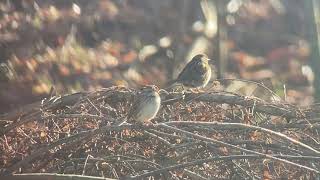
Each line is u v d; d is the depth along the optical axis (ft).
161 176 37.24
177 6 76.33
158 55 72.59
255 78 75.15
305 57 79.00
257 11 83.30
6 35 64.03
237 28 81.87
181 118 39.78
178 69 70.28
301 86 74.79
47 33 66.23
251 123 38.91
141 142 38.11
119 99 40.01
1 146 37.78
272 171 38.86
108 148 37.93
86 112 39.29
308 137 39.55
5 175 35.78
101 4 73.05
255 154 34.88
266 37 82.69
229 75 74.59
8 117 39.09
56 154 37.35
